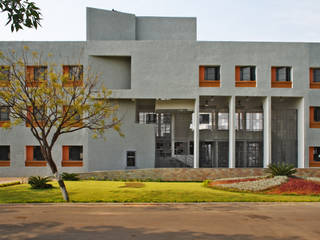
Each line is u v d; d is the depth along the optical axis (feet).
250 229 29.55
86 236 26.76
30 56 76.07
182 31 87.10
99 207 40.06
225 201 43.96
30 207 39.96
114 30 82.94
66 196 43.55
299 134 78.64
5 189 52.49
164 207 40.29
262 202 43.47
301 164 77.25
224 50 76.64
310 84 77.92
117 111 78.28
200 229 29.35
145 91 75.77
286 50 77.05
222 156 83.82
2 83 47.52
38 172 76.74
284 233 28.25
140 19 86.79
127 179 70.33
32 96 46.88
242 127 86.99
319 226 30.89
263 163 79.10
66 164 77.30
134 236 26.76
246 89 76.23
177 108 82.58
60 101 44.96
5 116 76.74
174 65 76.48
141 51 76.48
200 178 71.05
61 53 76.59
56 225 30.66
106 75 78.07
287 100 84.07
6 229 29.14
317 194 49.34
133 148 77.87
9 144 76.64
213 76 77.77
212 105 86.28
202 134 83.82
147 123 82.53
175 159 82.74
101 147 76.48
